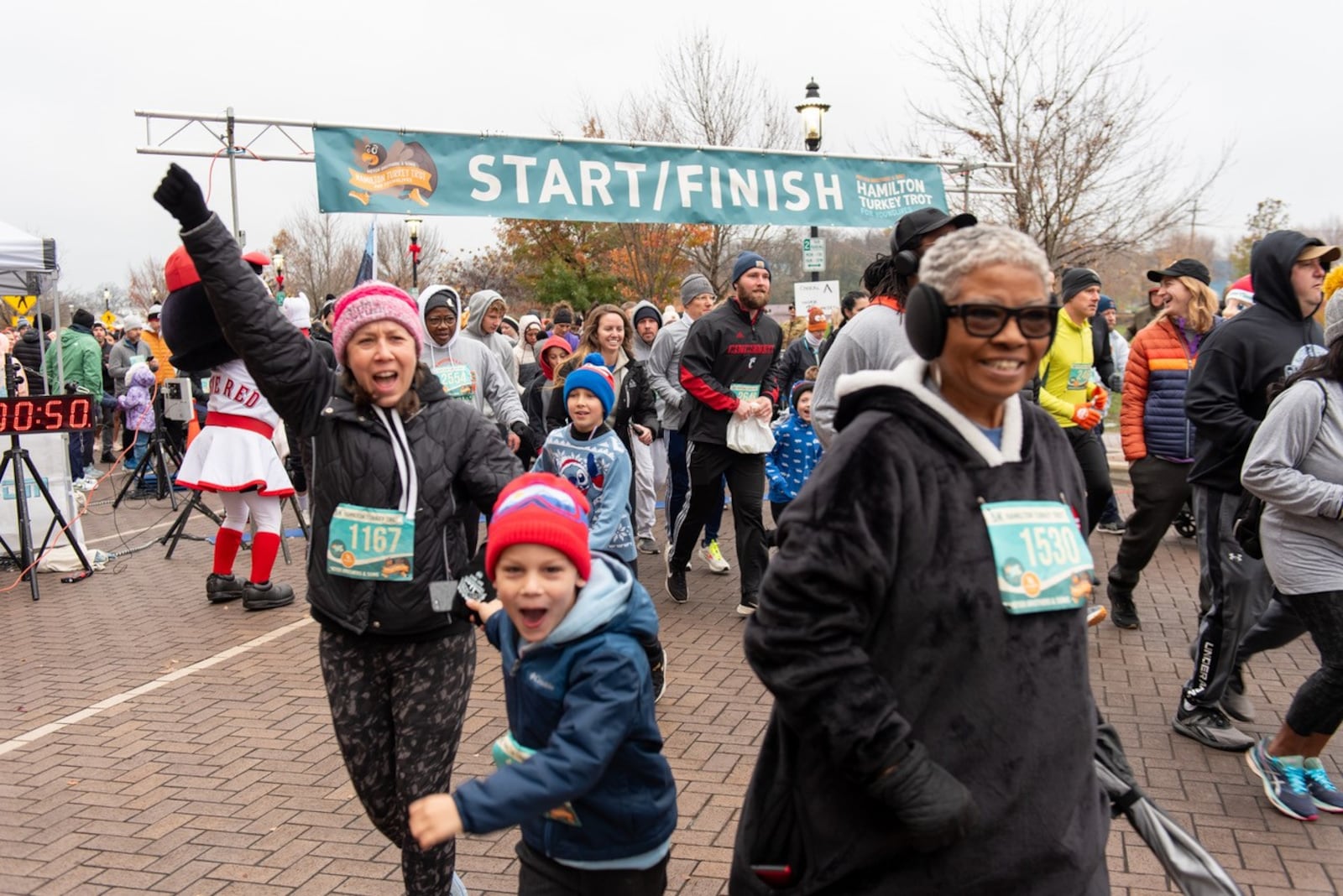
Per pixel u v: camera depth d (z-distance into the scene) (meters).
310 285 35.66
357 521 3.12
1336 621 4.02
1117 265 22.89
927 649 2.03
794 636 2.01
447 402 3.29
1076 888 2.09
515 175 10.03
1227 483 4.76
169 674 6.35
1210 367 4.76
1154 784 4.53
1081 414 6.36
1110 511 9.86
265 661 6.57
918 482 2.04
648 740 2.62
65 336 14.70
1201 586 5.03
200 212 3.01
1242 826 4.16
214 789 4.68
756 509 7.21
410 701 3.19
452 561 3.21
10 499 9.35
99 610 7.94
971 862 2.03
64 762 5.01
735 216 11.05
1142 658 6.20
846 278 22.06
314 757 5.02
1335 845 4.02
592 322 7.82
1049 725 2.08
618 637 2.53
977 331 2.02
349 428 3.15
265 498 7.86
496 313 9.09
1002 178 18.02
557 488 2.59
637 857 2.67
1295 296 4.70
